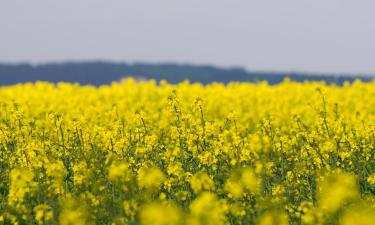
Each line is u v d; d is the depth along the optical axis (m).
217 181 15.18
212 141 17.33
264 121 19.48
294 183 15.47
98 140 19.83
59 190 13.70
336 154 17.17
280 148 17.80
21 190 12.79
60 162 15.52
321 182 13.47
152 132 20.73
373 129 18.80
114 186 14.09
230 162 16.56
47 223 12.66
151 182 13.04
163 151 17.75
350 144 17.66
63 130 19.12
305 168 16.27
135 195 12.88
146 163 16.14
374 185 15.59
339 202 10.87
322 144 18.41
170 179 14.16
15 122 19.67
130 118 26.62
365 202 11.53
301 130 20.52
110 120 27.86
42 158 15.57
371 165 18.05
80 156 17.62
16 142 19.00
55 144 18.34
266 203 12.50
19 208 12.98
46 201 13.70
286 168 17.44
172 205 12.15
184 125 18.08
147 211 9.19
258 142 18.42
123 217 12.13
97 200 13.06
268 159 18.52
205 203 10.38
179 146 18.05
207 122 17.78
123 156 17.19
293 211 13.19
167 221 9.12
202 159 15.91
